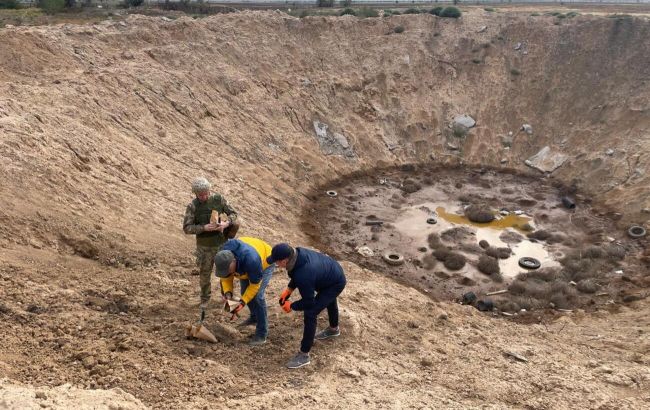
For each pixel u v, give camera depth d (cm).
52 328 619
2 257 757
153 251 1003
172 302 766
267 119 2417
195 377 562
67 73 1795
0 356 536
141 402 491
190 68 2289
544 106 2862
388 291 1141
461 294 1586
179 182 1556
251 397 543
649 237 1933
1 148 998
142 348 601
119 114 1723
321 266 602
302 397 563
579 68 2914
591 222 2094
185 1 3781
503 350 877
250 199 1806
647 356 959
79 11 3316
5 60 1692
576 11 3688
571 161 2573
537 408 644
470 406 616
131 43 2242
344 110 2772
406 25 3238
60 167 1097
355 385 620
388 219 2092
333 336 735
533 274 1697
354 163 2573
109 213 1089
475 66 3092
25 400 427
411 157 2733
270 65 2670
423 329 925
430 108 2916
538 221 2111
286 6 4259
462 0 4578
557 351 937
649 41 2827
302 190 2228
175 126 1942
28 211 893
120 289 778
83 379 525
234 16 2777
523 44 3127
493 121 2875
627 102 2653
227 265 567
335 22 3062
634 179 2280
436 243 1883
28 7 3503
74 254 880
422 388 656
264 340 673
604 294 1561
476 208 2155
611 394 720
